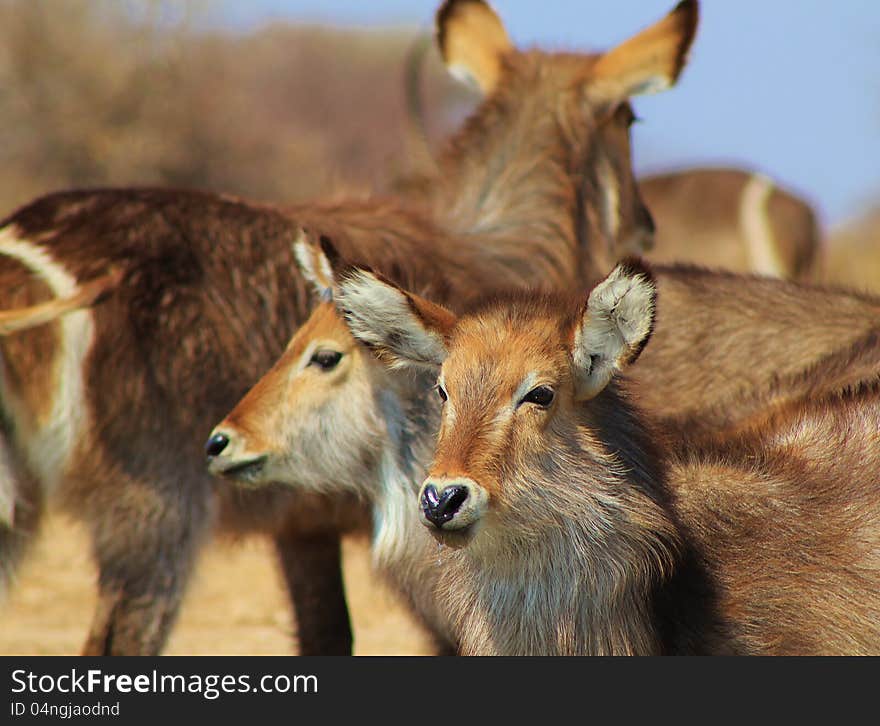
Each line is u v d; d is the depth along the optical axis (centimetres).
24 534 1080
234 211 1144
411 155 1414
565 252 1278
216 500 1104
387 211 1236
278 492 1115
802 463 894
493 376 802
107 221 1102
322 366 1026
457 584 861
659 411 1092
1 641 1377
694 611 841
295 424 1029
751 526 860
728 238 2792
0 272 1070
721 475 877
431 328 845
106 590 1081
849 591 847
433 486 782
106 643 1079
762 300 1185
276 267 1130
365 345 891
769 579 848
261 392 1034
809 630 845
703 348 1155
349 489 1050
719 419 1007
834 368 1024
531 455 801
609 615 823
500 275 1241
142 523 1073
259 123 4612
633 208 1372
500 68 1357
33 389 1053
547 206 1285
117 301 1069
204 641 1403
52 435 1060
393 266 1080
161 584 1081
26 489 1069
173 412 1082
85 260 1079
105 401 1062
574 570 820
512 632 838
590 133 1322
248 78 5150
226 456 1022
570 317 819
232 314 1108
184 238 1111
